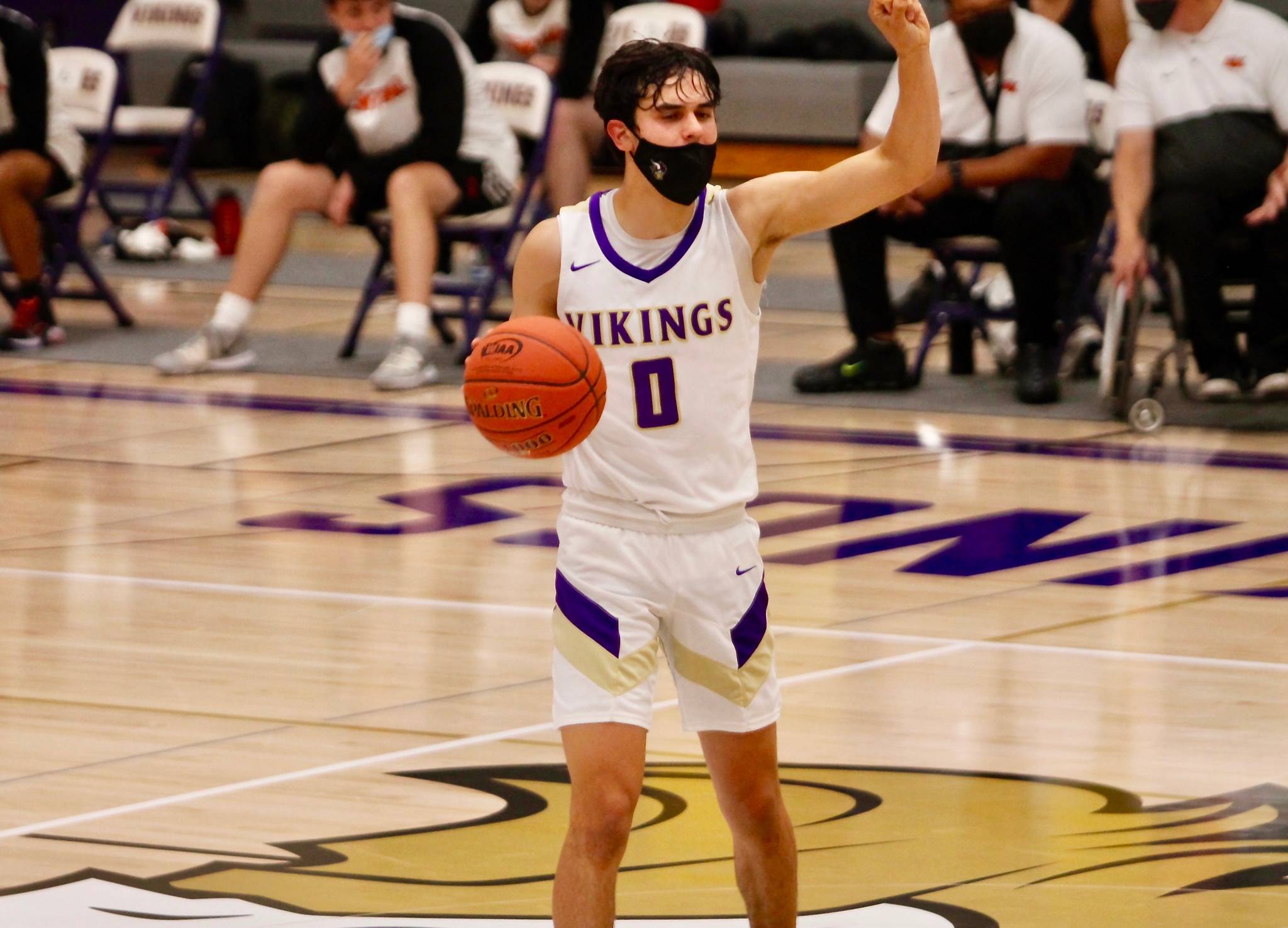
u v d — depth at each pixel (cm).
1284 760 855
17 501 1398
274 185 1911
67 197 2119
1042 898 691
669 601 604
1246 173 1561
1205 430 1634
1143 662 1008
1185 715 920
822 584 1168
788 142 3259
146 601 1135
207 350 1916
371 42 1820
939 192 1711
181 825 775
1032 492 1414
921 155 598
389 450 1584
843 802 800
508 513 1366
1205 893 694
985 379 1898
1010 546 1259
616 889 680
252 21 3744
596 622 598
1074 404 1752
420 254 1842
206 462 1532
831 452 1561
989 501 1384
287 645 1047
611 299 604
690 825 776
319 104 1870
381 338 2147
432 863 732
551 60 2208
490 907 686
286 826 774
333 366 1970
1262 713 924
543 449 597
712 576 605
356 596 1148
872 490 1423
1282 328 1628
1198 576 1185
